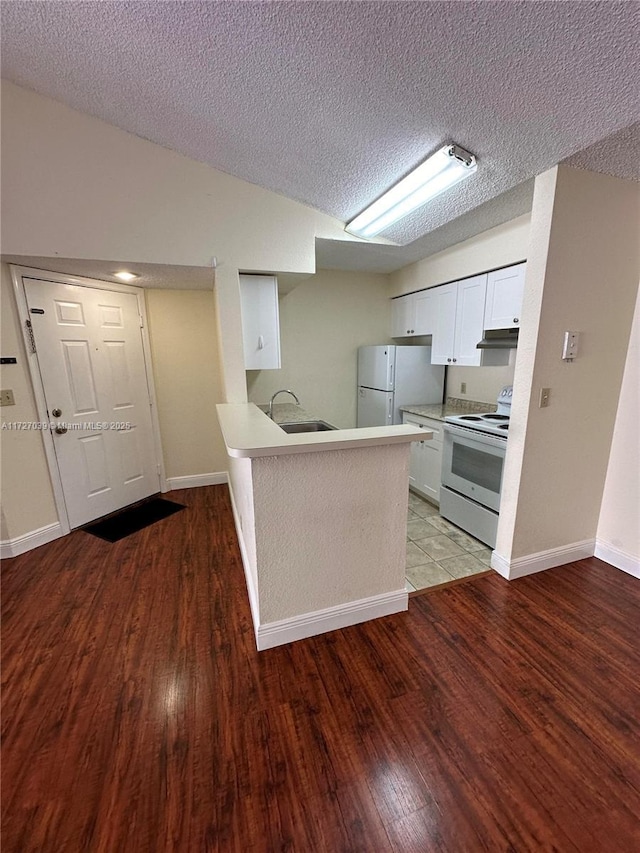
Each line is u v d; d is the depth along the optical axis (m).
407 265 3.68
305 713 1.43
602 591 2.12
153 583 2.25
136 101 1.85
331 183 2.15
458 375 3.64
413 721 1.40
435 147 1.71
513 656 1.69
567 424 2.13
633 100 1.30
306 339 3.97
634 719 1.40
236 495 2.60
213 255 2.34
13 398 2.48
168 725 1.39
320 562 1.76
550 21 1.08
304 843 1.05
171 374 3.54
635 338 2.12
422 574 2.32
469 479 2.75
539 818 1.10
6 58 1.74
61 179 2.04
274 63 1.44
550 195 1.75
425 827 1.08
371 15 1.16
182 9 1.28
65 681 1.58
